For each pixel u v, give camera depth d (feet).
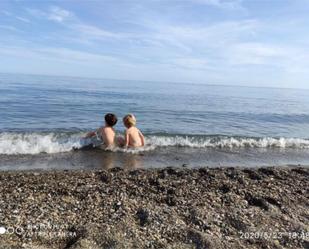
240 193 7.86
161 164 11.02
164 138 14.44
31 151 11.59
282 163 12.21
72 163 10.52
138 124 20.44
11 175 8.60
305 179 9.50
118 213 6.37
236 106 39.06
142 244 5.24
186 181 8.57
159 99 43.47
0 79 76.23
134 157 11.69
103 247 5.09
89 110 26.12
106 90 57.88
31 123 18.42
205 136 15.28
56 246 5.14
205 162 11.65
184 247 5.25
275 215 6.62
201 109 32.19
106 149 12.42
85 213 6.31
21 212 6.14
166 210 6.59
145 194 7.52
